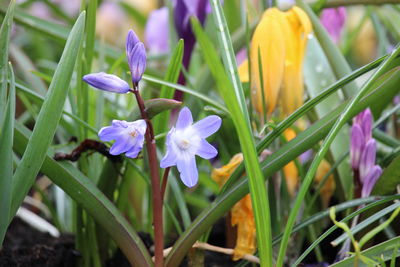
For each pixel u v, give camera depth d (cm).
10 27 44
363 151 50
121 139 42
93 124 58
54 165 46
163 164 42
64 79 44
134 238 47
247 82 56
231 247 53
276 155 46
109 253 55
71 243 56
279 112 54
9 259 53
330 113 46
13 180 44
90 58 53
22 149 47
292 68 53
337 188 56
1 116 44
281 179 56
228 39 45
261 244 43
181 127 43
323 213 48
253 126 57
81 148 49
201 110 62
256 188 42
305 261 58
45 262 53
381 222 50
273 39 52
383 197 48
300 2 57
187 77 59
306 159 62
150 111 43
